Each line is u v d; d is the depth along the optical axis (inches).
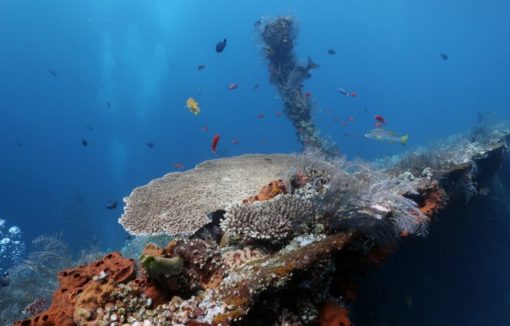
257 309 108.3
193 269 118.3
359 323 267.0
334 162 199.8
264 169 234.7
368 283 268.8
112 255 117.2
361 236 139.0
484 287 421.1
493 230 413.4
